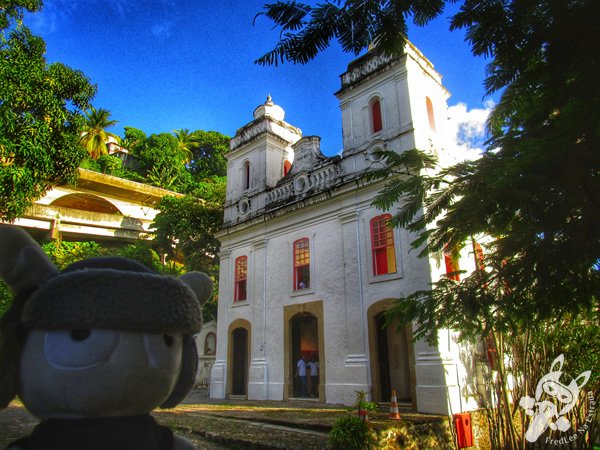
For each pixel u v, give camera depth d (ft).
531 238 18.07
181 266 84.23
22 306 6.21
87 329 5.64
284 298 49.52
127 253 78.54
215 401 47.19
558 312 21.56
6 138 26.61
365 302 41.47
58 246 84.17
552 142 14.94
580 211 16.85
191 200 79.56
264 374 48.57
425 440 28.37
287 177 55.42
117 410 5.78
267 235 54.13
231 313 55.98
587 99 14.19
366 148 45.91
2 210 27.50
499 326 23.03
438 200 21.76
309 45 11.45
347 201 45.73
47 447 5.40
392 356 45.75
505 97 17.19
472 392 36.32
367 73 48.85
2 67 26.66
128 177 128.26
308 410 35.91
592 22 12.45
